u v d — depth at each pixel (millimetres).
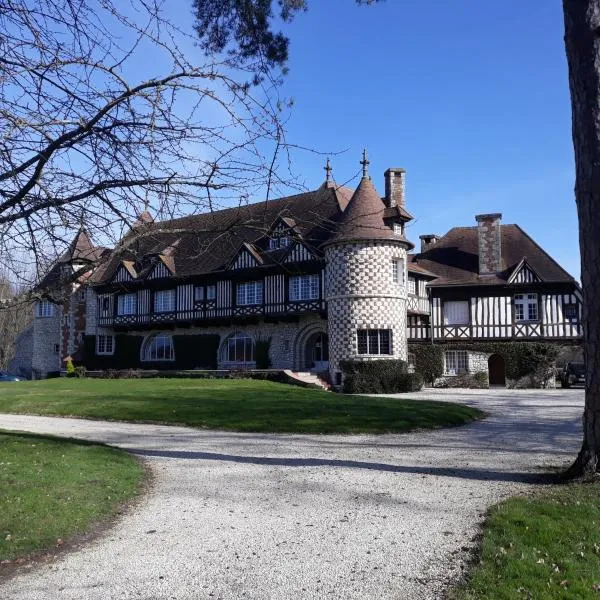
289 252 28484
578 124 7379
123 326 36000
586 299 7332
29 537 5559
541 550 5000
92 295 37938
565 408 17875
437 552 5156
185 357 34312
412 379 26141
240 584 4574
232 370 27812
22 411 17094
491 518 5906
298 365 30078
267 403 16469
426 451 10188
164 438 11883
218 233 5289
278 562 5008
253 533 5777
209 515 6402
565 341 29078
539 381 29016
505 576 4488
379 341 26484
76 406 17031
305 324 29797
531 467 8648
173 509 6664
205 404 16453
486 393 25094
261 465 9031
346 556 5117
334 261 27156
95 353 37594
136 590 4484
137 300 35562
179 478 8211
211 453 10102
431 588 4430
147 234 5074
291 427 12953
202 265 32406
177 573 4805
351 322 26531
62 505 6508
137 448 10641
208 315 32188
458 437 11875
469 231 33969
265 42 7430
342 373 26453
